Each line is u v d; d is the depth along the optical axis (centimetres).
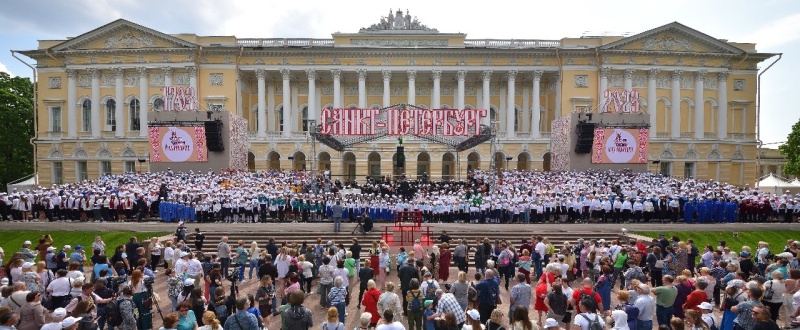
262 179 4662
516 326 1199
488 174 5125
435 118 4338
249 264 2656
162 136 4944
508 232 3331
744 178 7131
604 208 3778
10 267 1781
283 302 1625
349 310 2025
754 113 7194
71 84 6944
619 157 5100
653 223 3766
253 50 6906
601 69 6831
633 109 5194
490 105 7675
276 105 7612
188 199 3747
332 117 4334
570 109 6925
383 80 7188
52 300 1570
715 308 1933
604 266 1733
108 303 1430
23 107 7112
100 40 6850
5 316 1170
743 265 1956
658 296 1503
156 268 2683
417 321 1541
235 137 5284
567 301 1471
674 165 6919
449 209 3797
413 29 7431
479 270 2347
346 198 3825
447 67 7038
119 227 3469
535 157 7031
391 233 3206
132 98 6962
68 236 3294
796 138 6831
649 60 6888
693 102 7038
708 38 6869
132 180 4538
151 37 6806
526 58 7031
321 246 2434
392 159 6900
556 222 3828
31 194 3878
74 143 6950
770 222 3844
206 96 6869
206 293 1911
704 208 3781
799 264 1812
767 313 1145
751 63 7162
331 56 7025
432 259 2328
